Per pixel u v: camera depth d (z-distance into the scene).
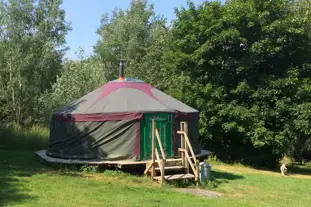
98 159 12.48
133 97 13.25
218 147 20.41
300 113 17.58
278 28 17.84
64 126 13.23
